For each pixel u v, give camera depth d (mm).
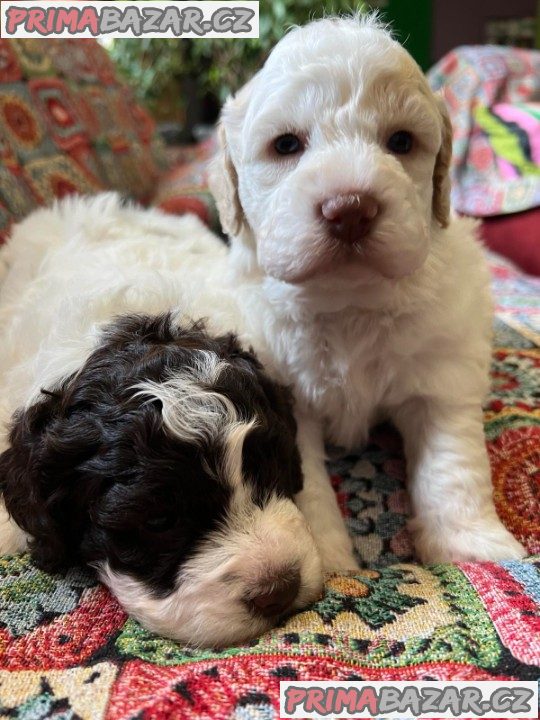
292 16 787
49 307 325
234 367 244
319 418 315
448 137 288
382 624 200
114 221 444
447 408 291
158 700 164
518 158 648
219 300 324
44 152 492
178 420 211
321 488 282
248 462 222
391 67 249
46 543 228
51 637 202
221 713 160
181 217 502
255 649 189
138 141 625
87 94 574
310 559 216
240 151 292
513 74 721
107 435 213
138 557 212
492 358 366
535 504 282
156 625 208
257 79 283
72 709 165
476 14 1146
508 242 640
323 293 257
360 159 229
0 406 287
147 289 317
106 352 250
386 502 301
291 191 236
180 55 929
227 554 204
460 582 221
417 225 235
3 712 166
